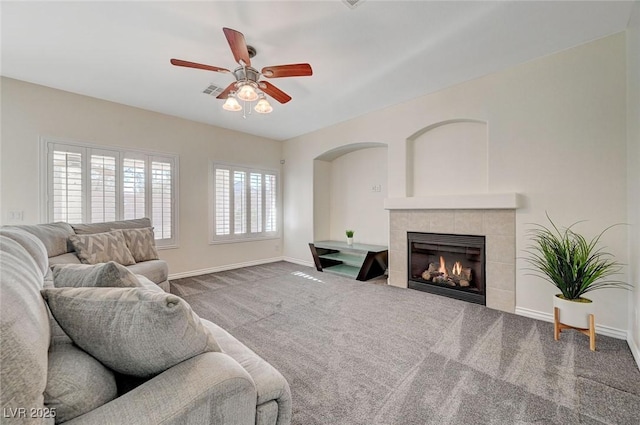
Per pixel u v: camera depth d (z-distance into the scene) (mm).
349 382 1735
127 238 3154
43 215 3238
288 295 3451
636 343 1982
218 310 2945
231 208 5004
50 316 945
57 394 674
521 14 2092
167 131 4238
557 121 2607
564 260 2258
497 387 1680
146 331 779
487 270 3025
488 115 3029
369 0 1943
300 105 3900
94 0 1915
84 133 3520
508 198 2789
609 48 2350
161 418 695
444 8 2029
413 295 3430
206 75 3002
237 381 838
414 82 3203
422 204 3502
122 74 2980
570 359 1975
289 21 2152
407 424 1398
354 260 4555
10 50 2529
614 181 2338
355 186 5164
